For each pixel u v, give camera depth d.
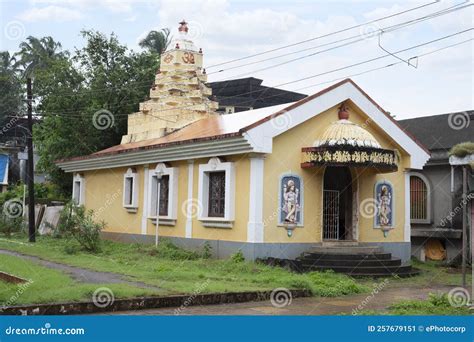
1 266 15.09
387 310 11.80
